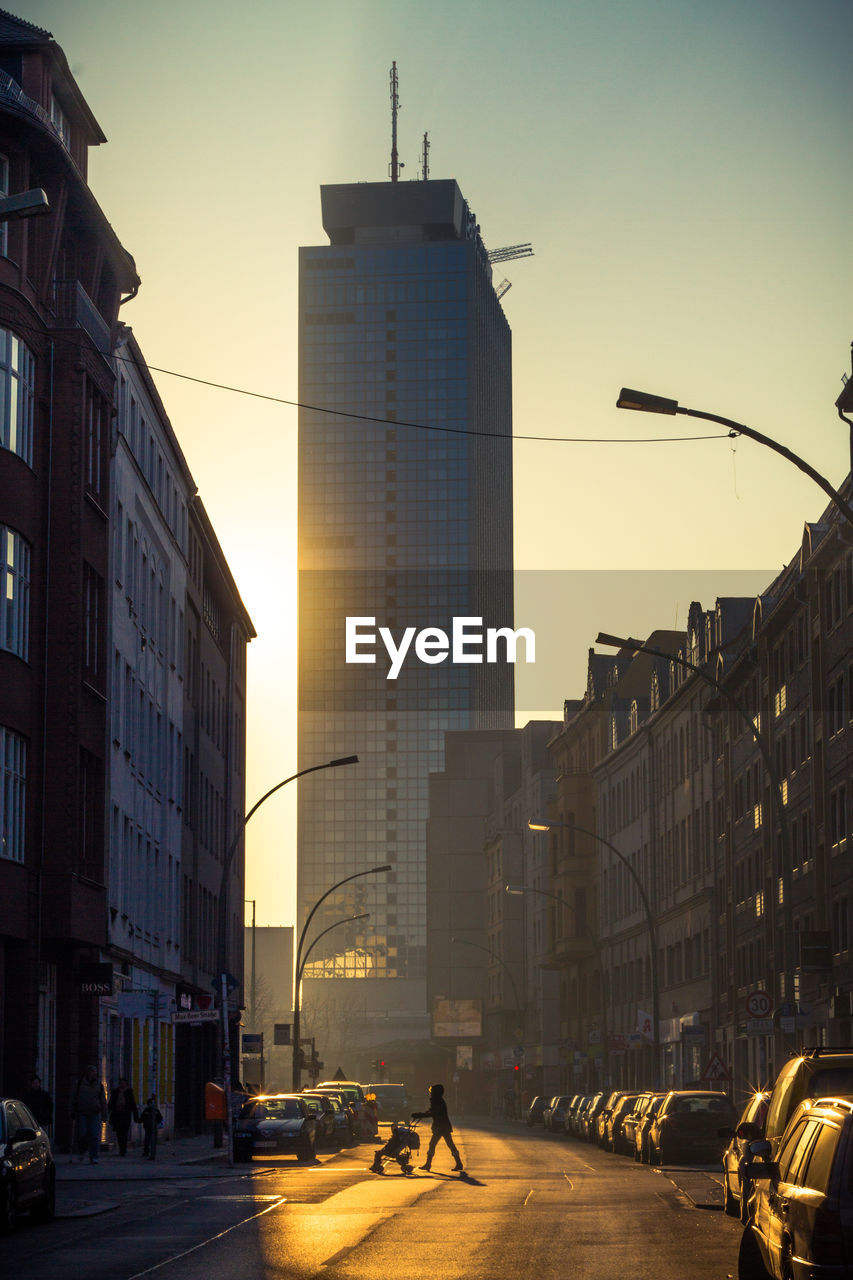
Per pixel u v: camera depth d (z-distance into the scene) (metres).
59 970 44.22
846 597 52.56
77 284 44.59
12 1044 39.94
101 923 45.03
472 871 159.88
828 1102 12.99
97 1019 46.91
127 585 53.78
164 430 60.78
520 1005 136.50
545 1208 27.64
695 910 79.94
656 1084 59.69
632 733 94.12
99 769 46.50
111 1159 43.59
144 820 56.91
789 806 61.09
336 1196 30.55
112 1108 45.66
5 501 39.91
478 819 161.12
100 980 45.38
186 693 68.06
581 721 110.62
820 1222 11.88
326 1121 53.59
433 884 160.00
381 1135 69.00
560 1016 115.19
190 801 69.25
